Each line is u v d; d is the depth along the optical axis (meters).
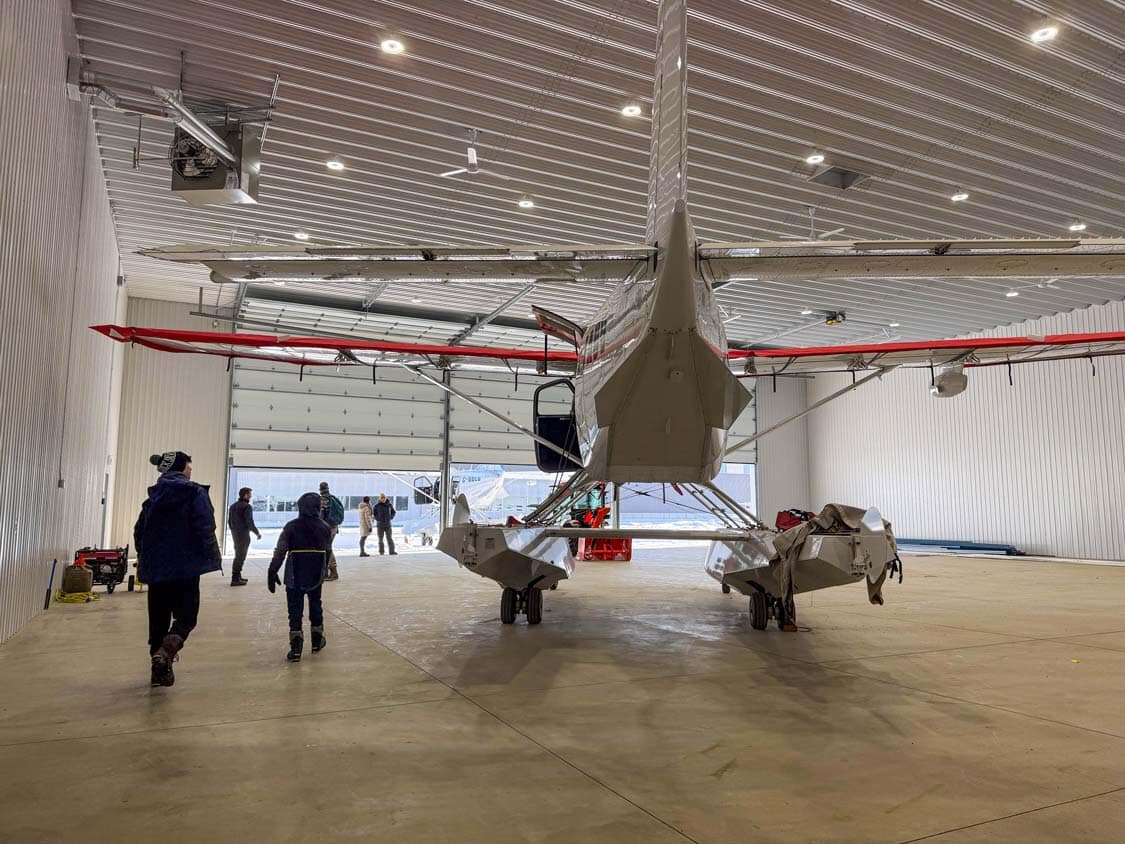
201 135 7.35
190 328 16.20
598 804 2.58
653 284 3.93
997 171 9.77
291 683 4.39
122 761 3.00
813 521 5.75
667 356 4.14
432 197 10.74
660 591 9.52
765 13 6.89
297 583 5.11
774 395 22.64
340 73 7.68
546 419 7.73
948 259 3.83
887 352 7.78
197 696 4.07
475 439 18.70
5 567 5.46
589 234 12.28
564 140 9.09
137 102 8.04
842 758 3.10
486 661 5.06
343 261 3.90
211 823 2.39
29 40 5.36
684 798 2.64
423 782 2.79
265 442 16.62
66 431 7.81
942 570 13.12
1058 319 16.47
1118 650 5.57
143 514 4.32
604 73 7.76
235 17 6.91
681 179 3.87
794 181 10.09
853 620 7.09
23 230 5.41
